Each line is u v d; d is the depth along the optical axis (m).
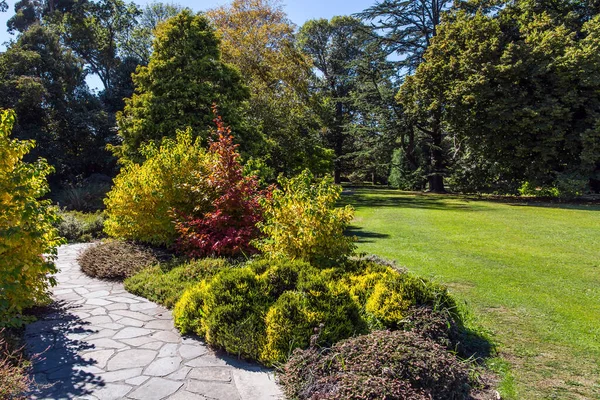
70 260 7.13
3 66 18.69
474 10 21.89
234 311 3.61
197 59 12.27
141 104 12.41
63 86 20.25
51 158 18.39
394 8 25.06
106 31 27.61
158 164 6.77
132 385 2.90
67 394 2.75
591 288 5.54
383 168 30.78
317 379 2.70
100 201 14.98
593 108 16.81
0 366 2.68
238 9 18.91
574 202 17.20
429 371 2.59
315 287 3.69
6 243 3.77
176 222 6.50
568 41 16.92
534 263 6.88
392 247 8.22
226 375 3.10
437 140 24.81
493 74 17.56
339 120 33.59
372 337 2.94
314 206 4.89
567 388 3.04
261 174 10.92
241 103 13.52
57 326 4.01
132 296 5.04
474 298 5.11
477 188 21.59
